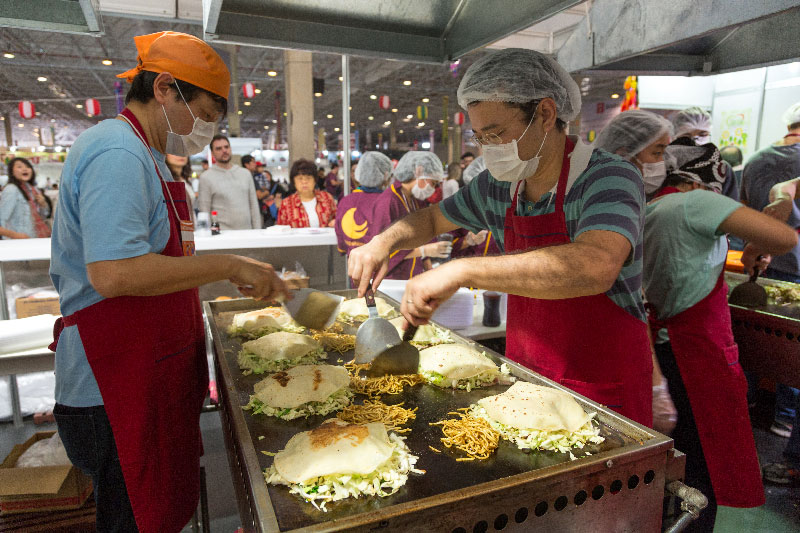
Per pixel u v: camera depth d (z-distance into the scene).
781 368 2.39
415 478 1.08
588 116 11.72
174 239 1.48
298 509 0.96
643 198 1.38
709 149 2.13
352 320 2.36
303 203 5.05
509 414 1.26
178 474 1.54
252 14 2.28
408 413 1.40
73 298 1.36
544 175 1.56
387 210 3.23
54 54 14.19
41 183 9.40
